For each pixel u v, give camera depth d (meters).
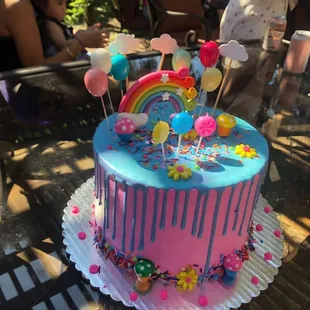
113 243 1.01
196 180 0.89
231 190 0.90
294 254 1.09
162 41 1.10
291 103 1.70
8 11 1.58
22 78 1.56
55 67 1.63
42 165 1.36
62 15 1.81
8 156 1.39
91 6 3.75
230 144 1.05
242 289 0.97
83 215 1.15
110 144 1.01
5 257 1.03
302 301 0.95
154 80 1.05
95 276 0.97
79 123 1.51
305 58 1.87
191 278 0.96
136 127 1.04
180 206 0.88
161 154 0.98
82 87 1.61
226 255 1.00
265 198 1.31
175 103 1.11
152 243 0.94
